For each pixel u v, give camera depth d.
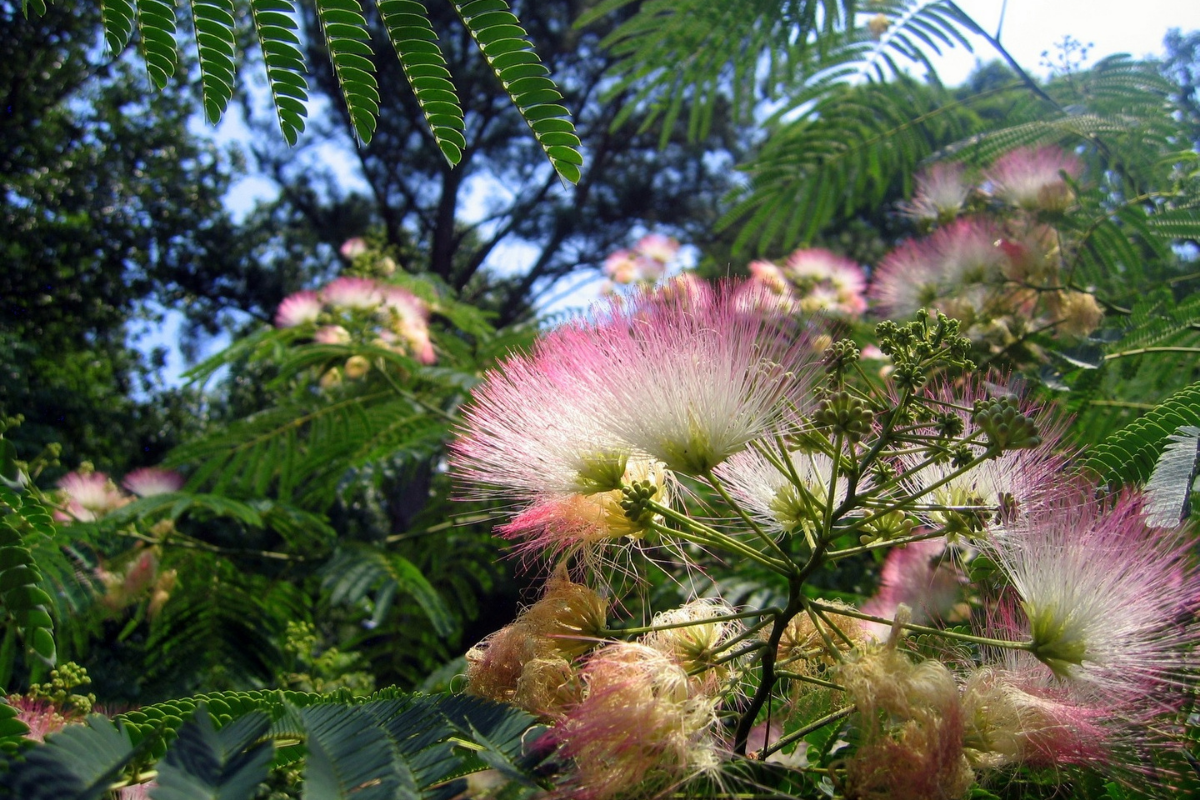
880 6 4.52
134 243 16.19
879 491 1.48
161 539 5.19
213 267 17.84
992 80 5.18
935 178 4.21
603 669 1.38
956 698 1.32
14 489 2.14
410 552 6.44
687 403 1.53
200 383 6.17
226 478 5.26
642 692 1.33
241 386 12.01
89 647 4.91
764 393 1.54
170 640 5.15
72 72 13.87
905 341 1.53
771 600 3.51
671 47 4.46
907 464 1.72
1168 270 3.89
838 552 1.49
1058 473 1.74
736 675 1.54
